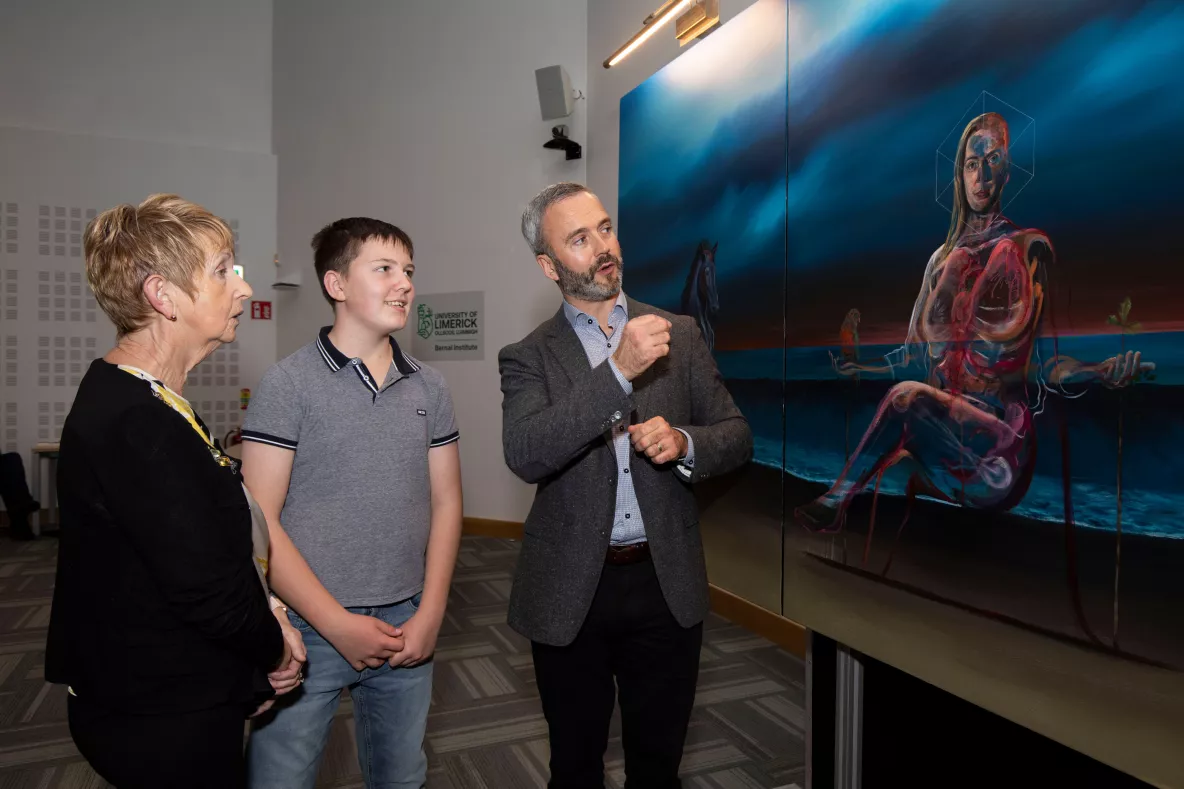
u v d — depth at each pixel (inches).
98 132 231.6
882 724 66.8
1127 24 40.3
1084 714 42.4
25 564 175.6
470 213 204.5
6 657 116.6
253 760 47.3
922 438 52.6
